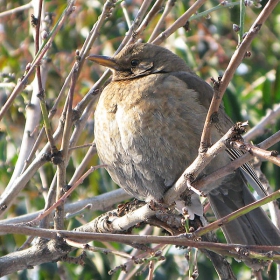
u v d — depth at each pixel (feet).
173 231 30.04
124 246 41.65
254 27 22.74
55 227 28.58
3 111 27.78
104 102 33.12
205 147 25.50
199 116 32.01
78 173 33.65
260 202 23.20
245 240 33.68
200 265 40.86
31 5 36.68
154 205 27.99
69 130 28.25
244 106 44.86
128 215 29.32
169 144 31.63
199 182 26.73
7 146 44.16
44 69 35.45
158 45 35.14
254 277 35.14
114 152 32.94
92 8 47.88
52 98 44.68
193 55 45.27
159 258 24.30
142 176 32.91
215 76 44.80
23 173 30.12
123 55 36.32
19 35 49.26
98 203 37.78
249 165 32.60
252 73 49.60
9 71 47.03
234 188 34.47
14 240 43.29
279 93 42.78
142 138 31.76
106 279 41.22
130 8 47.88
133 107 31.94
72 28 47.96
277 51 50.90
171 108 31.71
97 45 48.08
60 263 37.42
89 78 44.34
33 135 34.22
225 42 48.57
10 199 29.94
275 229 33.35
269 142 24.98
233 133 23.49
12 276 41.68
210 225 23.90
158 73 35.17
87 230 30.89
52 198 30.37
